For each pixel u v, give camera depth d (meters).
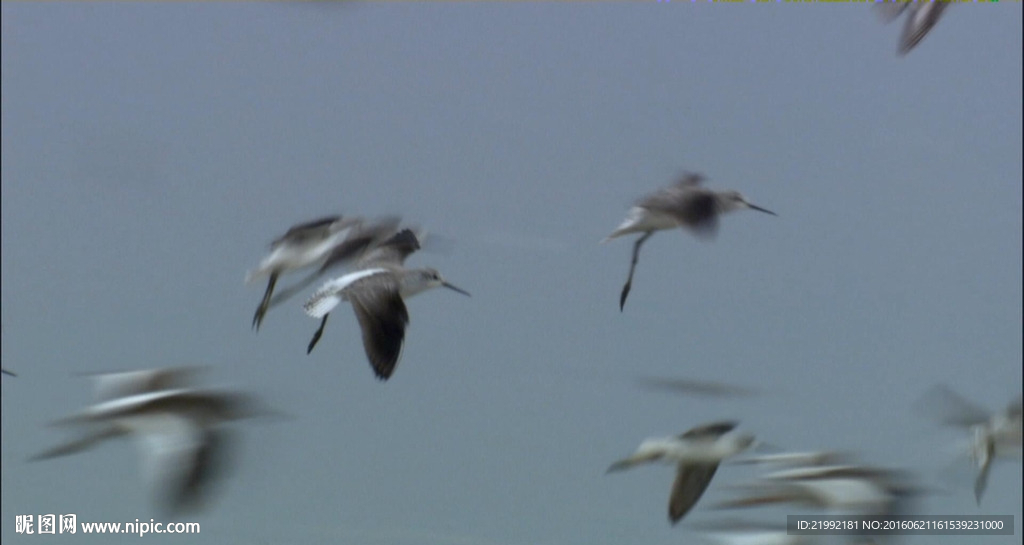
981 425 16.05
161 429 9.33
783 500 13.20
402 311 13.46
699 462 13.98
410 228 17.97
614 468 14.19
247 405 9.83
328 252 16.36
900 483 13.41
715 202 16.31
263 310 16.16
